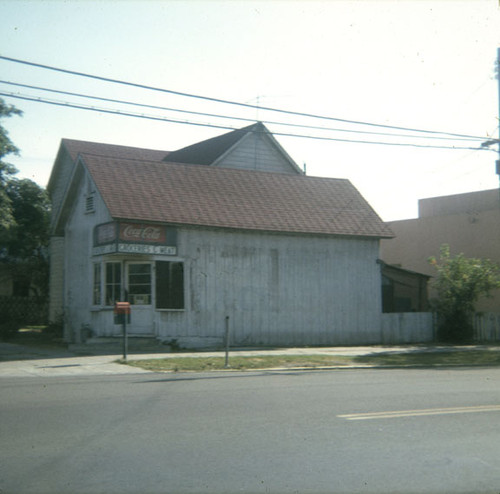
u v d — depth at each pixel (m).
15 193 33.59
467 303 26.70
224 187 24.89
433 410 9.64
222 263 23.06
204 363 17.30
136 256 21.89
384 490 5.83
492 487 5.94
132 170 23.52
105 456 6.91
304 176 27.69
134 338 21.28
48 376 14.81
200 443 7.48
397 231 38.72
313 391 11.72
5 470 6.40
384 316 26.23
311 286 24.75
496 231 33.69
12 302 34.56
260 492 5.75
